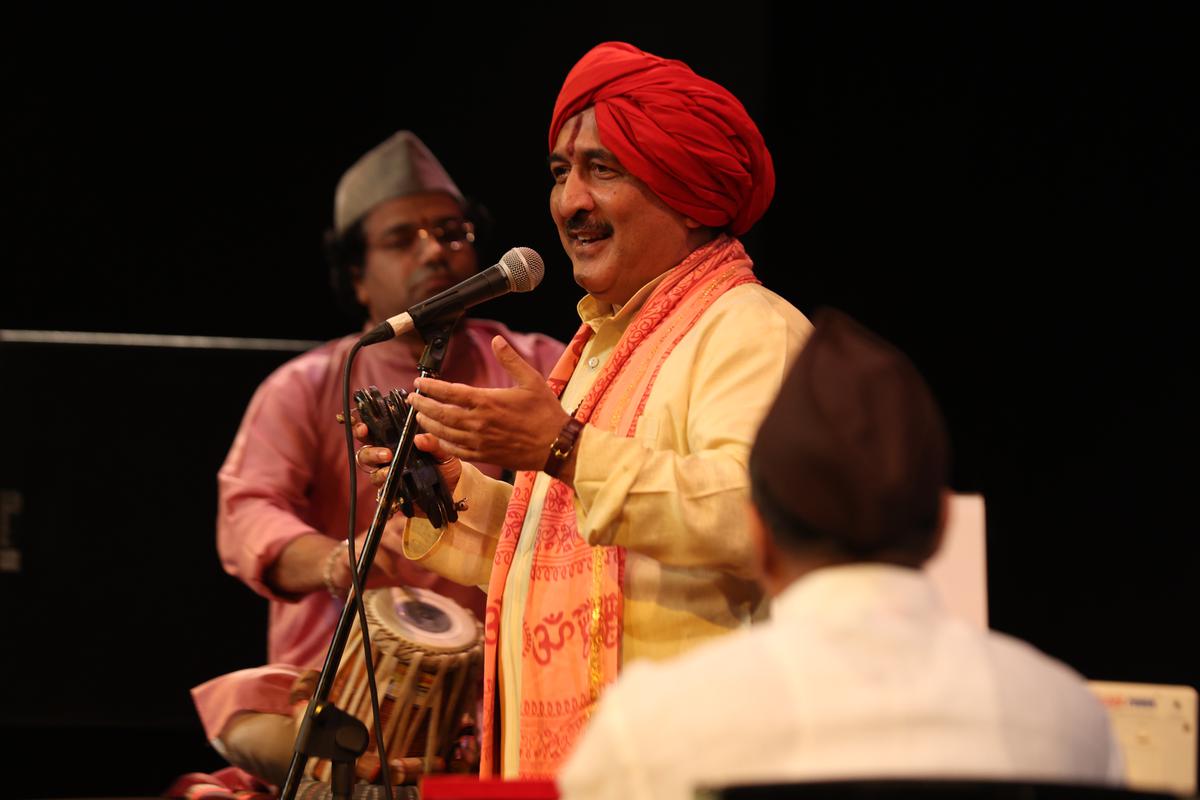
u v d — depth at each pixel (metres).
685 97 6.86
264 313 13.62
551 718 6.28
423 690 9.47
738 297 6.63
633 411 6.47
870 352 3.67
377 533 6.04
